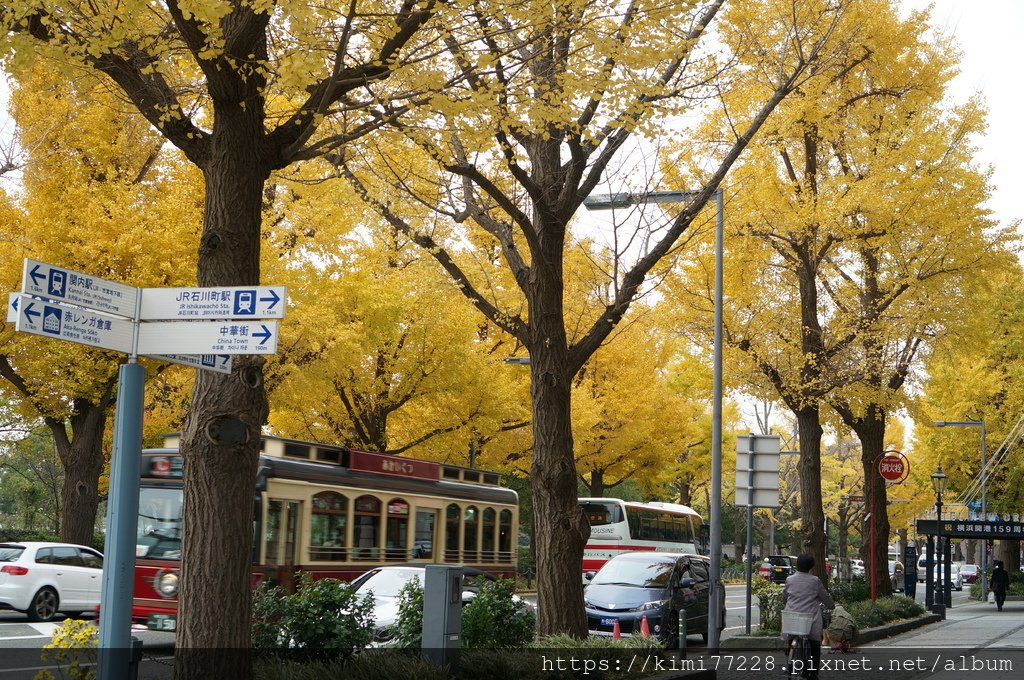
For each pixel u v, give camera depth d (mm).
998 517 43406
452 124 8867
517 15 8578
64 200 20656
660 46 9180
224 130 7848
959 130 22156
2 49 7527
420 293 26438
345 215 22734
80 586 19000
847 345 22656
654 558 20047
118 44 7652
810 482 23734
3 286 20797
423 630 9477
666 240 12531
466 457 32188
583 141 11922
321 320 23094
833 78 20516
